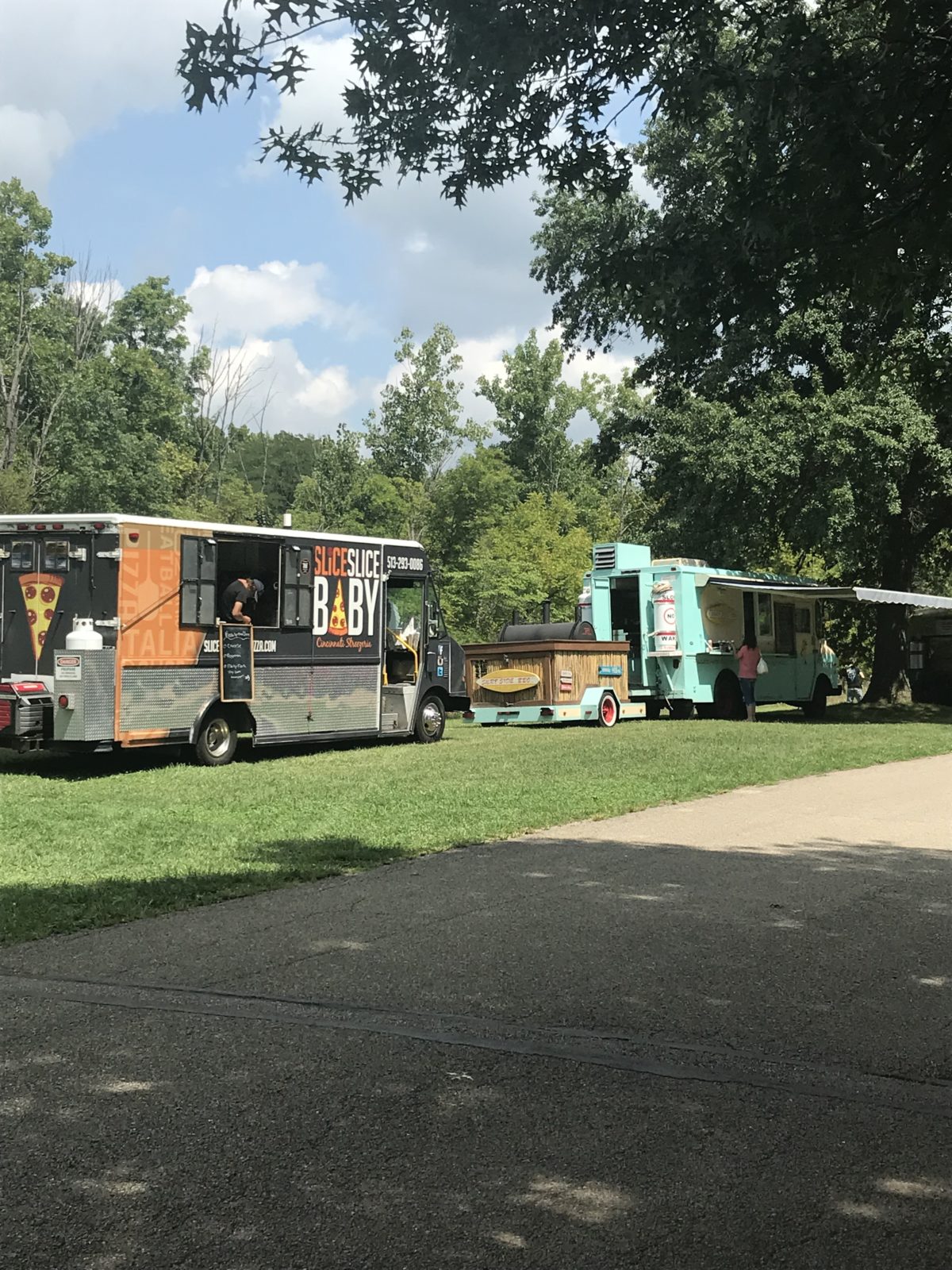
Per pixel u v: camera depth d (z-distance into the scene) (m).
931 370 9.05
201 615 14.99
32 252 54.47
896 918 6.85
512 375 68.19
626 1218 3.31
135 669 14.21
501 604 41.31
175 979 5.64
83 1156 3.68
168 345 57.88
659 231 7.06
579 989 5.47
